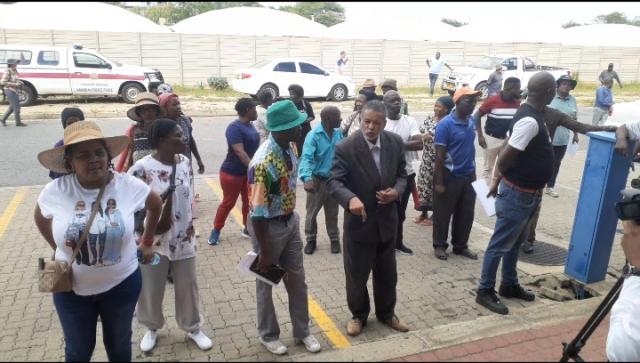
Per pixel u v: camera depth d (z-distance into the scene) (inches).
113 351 114.7
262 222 124.3
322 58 920.3
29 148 403.5
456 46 968.9
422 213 258.8
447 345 135.6
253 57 884.6
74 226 102.5
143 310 136.1
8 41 764.6
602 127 180.1
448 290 181.2
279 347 136.9
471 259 212.2
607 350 115.9
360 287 146.4
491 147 255.9
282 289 179.3
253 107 210.4
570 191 326.6
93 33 797.9
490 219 270.2
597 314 119.0
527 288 185.9
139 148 190.5
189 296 138.8
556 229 253.6
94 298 108.4
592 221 177.9
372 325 156.1
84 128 102.2
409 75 970.1
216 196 300.2
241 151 206.8
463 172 203.6
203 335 142.9
